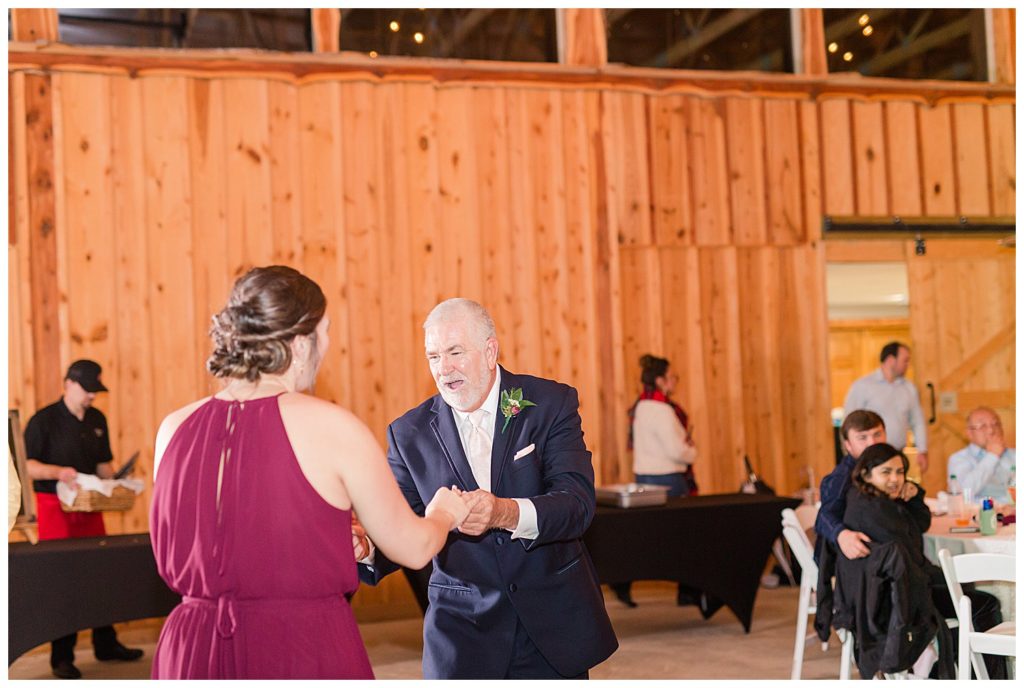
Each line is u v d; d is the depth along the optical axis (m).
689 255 7.71
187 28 6.95
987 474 5.65
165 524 1.87
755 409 7.82
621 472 7.43
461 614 2.45
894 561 3.91
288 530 1.82
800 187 7.91
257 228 6.88
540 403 2.52
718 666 5.02
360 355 7.02
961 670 3.69
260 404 1.88
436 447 2.51
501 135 7.36
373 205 7.10
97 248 6.60
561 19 7.61
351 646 1.87
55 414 5.39
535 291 7.36
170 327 6.70
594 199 7.50
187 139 6.79
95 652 5.47
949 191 8.17
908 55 8.25
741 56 7.95
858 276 8.44
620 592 6.69
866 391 7.38
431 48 7.37
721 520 5.56
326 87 7.05
